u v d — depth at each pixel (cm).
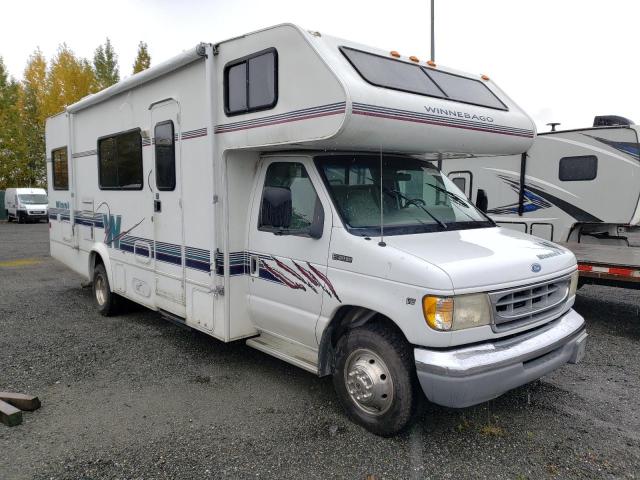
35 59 3372
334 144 394
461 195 506
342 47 411
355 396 393
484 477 336
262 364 533
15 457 359
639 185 920
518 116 516
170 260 555
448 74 504
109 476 337
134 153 612
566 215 1008
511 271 360
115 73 3334
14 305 793
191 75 499
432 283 332
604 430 398
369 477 335
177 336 628
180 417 418
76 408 434
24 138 3272
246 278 483
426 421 407
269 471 342
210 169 473
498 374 340
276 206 401
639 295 874
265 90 417
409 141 405
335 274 393
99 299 740
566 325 402
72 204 796
